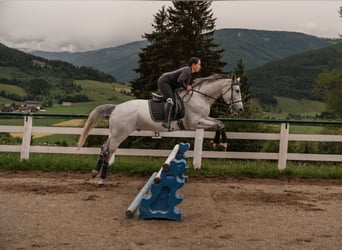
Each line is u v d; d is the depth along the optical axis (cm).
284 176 983
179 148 757
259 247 495
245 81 4453
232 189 830
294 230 566
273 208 684
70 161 1013
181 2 3394
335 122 1016
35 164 988
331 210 680
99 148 1031
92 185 835
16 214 608
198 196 761
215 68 3244
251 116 1817
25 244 484
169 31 3397
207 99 852
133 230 551
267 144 1476
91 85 13100
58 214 616
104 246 486
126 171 984
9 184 820
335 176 981
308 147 1526
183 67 809
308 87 15625
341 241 524
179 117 822
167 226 573
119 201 708
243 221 604
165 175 606
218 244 502
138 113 813
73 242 496
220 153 1021
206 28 3416
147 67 3419
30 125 1022
